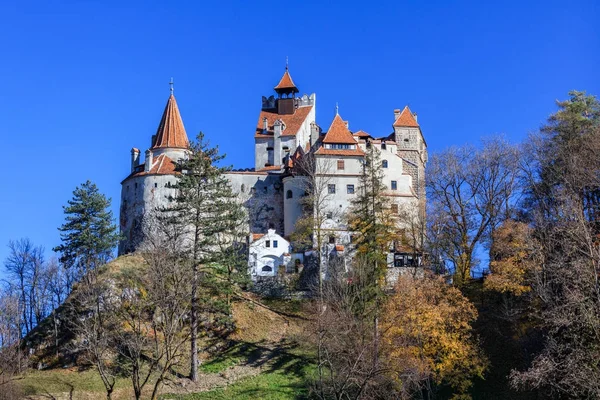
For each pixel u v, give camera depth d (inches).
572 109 3233.3
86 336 2613.2
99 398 2696.9
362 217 3149.6
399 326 2598.4
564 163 2965.1
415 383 2411.4
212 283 3036.4
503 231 2955.2
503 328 2869.1
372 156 3275.1
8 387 2637.8
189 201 3090.6
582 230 2287.2
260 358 2982.3
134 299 2970.0
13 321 3221.0
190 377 2859.3
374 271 2965.1
